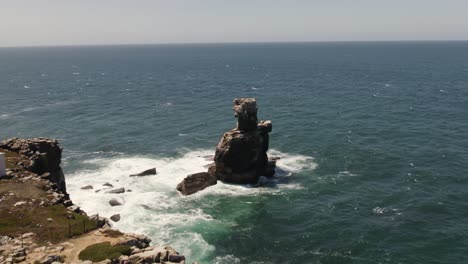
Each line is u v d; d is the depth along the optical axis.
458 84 181.62
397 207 58.38
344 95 157.12
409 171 71.88
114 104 147.12
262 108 132.00
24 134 103.06
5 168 46.41
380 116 115.62
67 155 84.06
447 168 72.81
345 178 69.50
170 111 131.62
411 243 48.88
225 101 149.75
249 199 61.31
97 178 69.38
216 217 55.31
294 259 45.88
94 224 36.97
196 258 45.25
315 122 109.31
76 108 139.25
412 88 172.50
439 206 58.28
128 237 34.38
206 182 65.25
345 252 47.16
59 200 41.50
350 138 92.75
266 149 71.50
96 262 29.55
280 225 53.53
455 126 102.00
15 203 39.25
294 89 179.62
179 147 88.81
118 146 90.31
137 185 65.94
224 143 66.81
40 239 33.50
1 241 32.69
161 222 53.22
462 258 45.69
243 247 48.03
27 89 192.88
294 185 66.75
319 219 55.19
